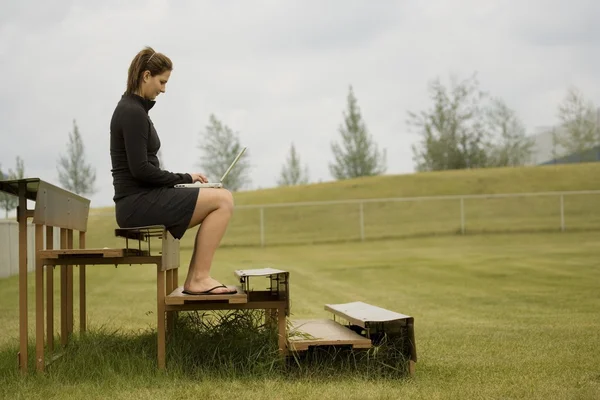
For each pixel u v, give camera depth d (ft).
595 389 12.27
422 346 17.83
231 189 153.17
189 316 15.76
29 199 14.38
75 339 15.87
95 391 12.07
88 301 31.07
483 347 17.57
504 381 13.08
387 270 49.39
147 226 12.98
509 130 162.91
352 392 11.96
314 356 14.19
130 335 16.79
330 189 115.55
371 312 15.28
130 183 13.32
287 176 183.21
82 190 128.36
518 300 30.89
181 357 13.71
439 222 94.99
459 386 12.58
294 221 98.63
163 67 13.51
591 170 118.11
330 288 38.22
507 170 121.39
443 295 33.81
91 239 89.10
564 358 15.75
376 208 103.40
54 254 13.10
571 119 160.15
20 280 13.35
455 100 164.14
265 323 15.03
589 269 46.42
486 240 82.17
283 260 63.46
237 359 13.87
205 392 11.84
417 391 12.10
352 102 159.74
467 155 164.25
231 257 69.87
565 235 84.48
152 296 33.30
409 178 119.65
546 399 11.52
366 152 159.63
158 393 11.88
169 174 13.42
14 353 15.17
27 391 12.11
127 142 13.00
